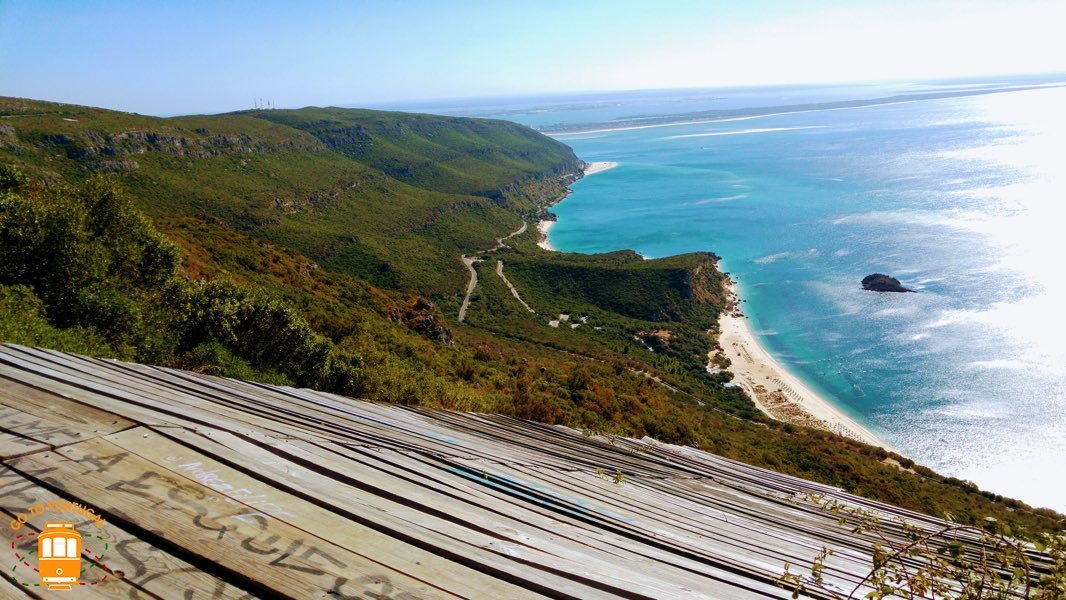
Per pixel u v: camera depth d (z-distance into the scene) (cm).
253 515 171
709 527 388
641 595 184
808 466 2594
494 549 188
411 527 187
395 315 3438
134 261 1263
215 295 1058
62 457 186
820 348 5831
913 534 238
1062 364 4816
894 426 4253
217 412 312
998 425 4091
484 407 1211
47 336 682
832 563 363
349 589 144
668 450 897
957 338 5562
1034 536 199
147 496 170
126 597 127
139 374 402
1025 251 7744
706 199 14675
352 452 272
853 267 8150
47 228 947
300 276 3481
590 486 416
